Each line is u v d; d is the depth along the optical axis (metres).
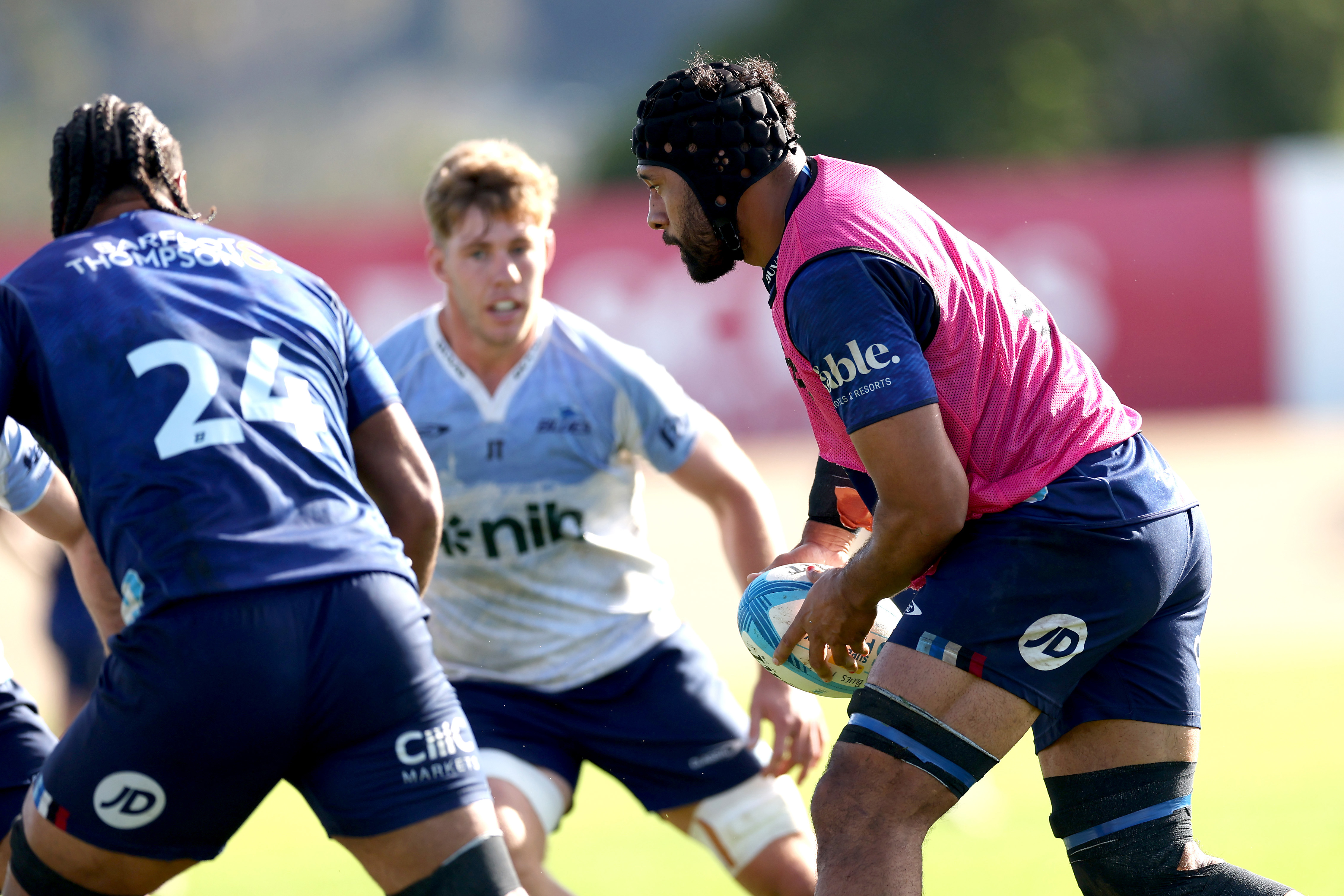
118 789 9.83
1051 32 116.31
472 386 14.75
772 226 11.43
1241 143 119.00
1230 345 59.16
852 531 13.05
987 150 112.00
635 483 15.35
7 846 12.16
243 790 9.98
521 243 14.54
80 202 11.31
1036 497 10.84
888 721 10.77
